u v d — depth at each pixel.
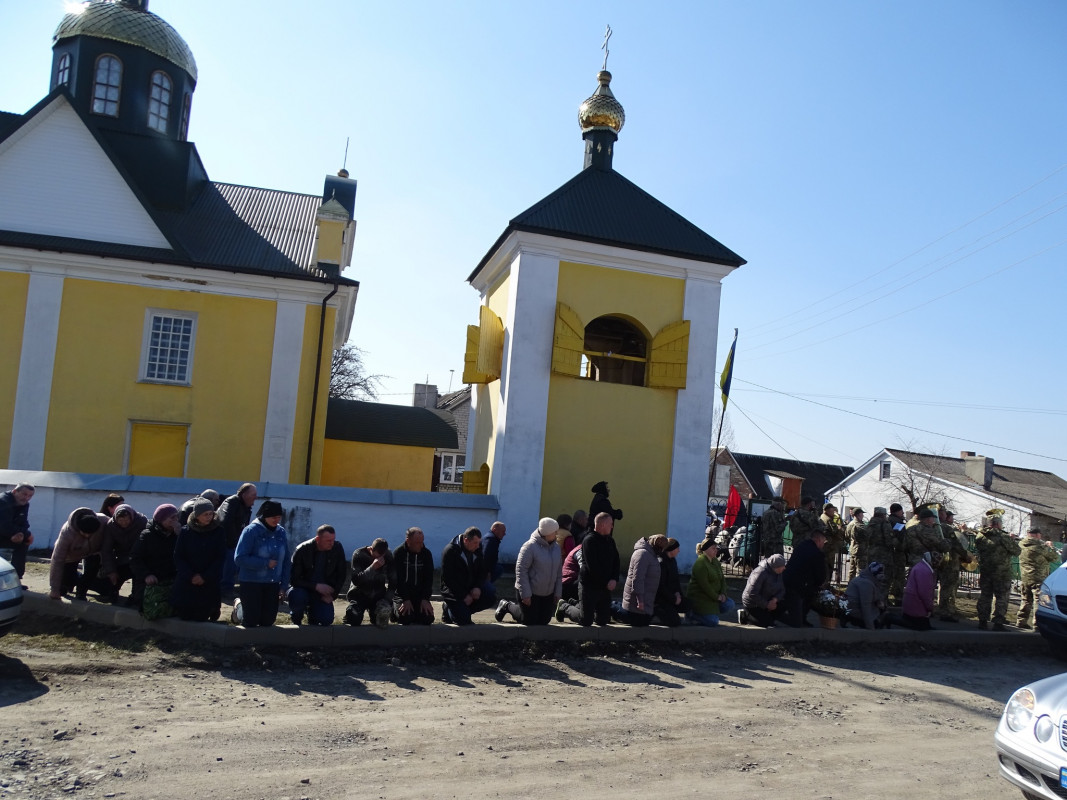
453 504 16.16
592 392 17.12
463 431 47.47
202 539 9.26
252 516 15.14
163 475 19.92
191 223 22.36
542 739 6.70
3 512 10.77
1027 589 14.58
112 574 10.06
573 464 16.86
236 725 6.54
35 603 10.05
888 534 15.16
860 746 7.20
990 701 9.53
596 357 19.30
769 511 16.88
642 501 17.19
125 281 19.86
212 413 20.14
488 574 11.59
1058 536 44.47
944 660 11.88
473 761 6.06
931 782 6.37
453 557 10.23
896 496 52.56
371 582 9.67
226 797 5.11
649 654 10.43
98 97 23.16
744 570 20.11
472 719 7.15
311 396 20.75
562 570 11.68
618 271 17.52
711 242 18.25
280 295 20.70
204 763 5.66
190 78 24.77
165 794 5.11
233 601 11.33
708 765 6.34
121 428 19.61
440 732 6.71
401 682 8.29
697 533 17.31
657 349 17.39
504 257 18.33
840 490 57.62
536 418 16.58
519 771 5.91
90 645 8.74
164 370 20.12
